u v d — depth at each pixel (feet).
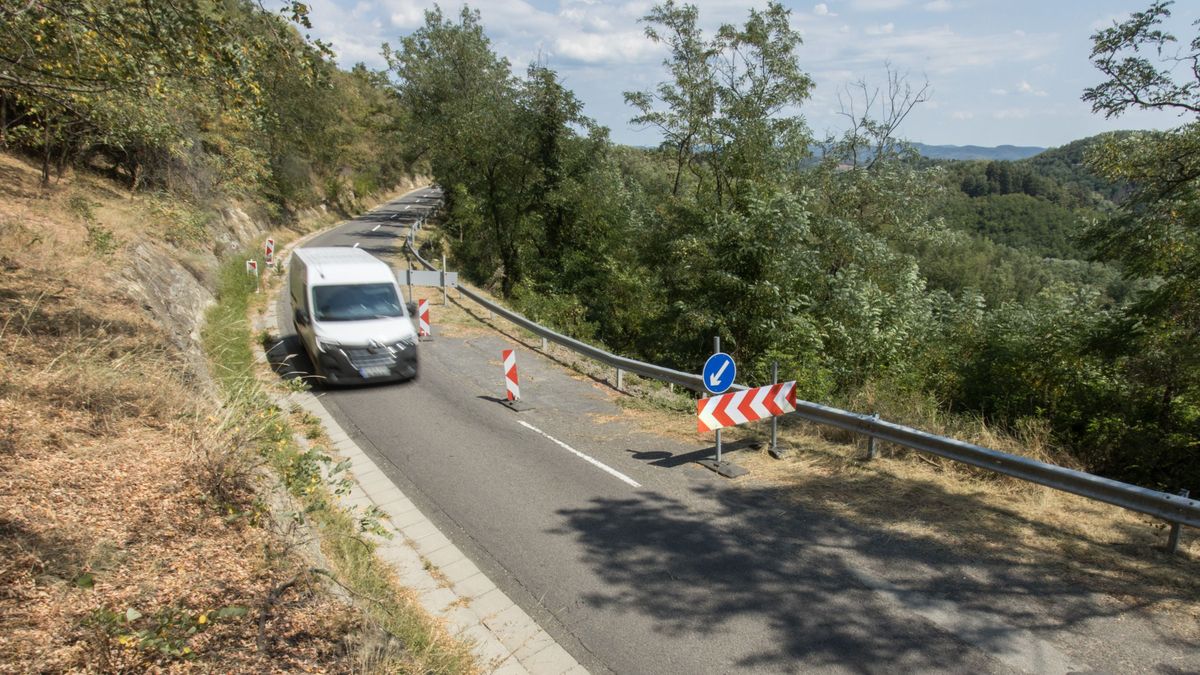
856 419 26.14
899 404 30.96
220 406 21.33
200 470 16.83
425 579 18.53
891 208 74.64
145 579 12.39
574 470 26.30
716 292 56.29
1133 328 42.73
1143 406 40.57
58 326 25.12
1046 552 18.58
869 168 79.10
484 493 24.25
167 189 67.00
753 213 53.26
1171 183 40.40
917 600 16.84
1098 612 15.83
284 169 113.70
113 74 23.94
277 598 12.73
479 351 47.85
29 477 14.80
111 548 13.02
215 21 21.84
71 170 59.62
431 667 13.28
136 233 46.34
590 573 18.86
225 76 22.53
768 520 21.62
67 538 12.91
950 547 19.21
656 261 76.59
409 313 43.96
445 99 119.75
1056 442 31.40
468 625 16.46
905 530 20.39
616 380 39.58
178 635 10.64
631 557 19.66
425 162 261.03
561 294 89.04
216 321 47.39
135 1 21.43
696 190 84.07
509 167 93.81
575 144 93.15
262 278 71.67
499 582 18.52
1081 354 43.19
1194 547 18.33
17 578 11.32
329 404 34.83
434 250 101.24
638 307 80.38
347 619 12.89
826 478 24.64
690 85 75.66
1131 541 18.84
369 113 184.24
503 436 30.35
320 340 36.81
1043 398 42.16
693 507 22.82
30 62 23.97
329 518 20.08
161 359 24.03
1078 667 14.11
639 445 29.17
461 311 62.59
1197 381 38.96
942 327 55.11
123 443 17.89
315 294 39.01
